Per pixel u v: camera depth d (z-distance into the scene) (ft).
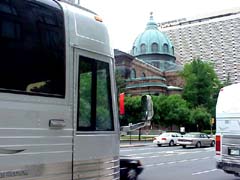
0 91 11.68
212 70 303.68
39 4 13.47
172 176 46.39
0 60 11.80
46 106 13.23
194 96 290.15
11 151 11.78
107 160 16.31
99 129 15.88
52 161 13.25
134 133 203.00
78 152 14.56
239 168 35.47
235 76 444.96
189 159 71.00
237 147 35.76
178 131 226.79
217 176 46.91
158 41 353.92
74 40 14.79
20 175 12.00
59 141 13.65
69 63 14.42
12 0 12.39
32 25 13.01
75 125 14.47
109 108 16.57
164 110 213.46
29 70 12.70
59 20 14.23
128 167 34.40
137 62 291.99
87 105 15.24
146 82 281.33
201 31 479.00
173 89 299.17
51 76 13.56
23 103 12.37
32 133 12.57
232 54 452.76
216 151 37.70
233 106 36.42
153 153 86.22
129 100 160.97
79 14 15.37
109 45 16.87
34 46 12.98
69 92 14.29
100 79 16.10
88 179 15.03
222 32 463.01
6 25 12.08
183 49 489.26
